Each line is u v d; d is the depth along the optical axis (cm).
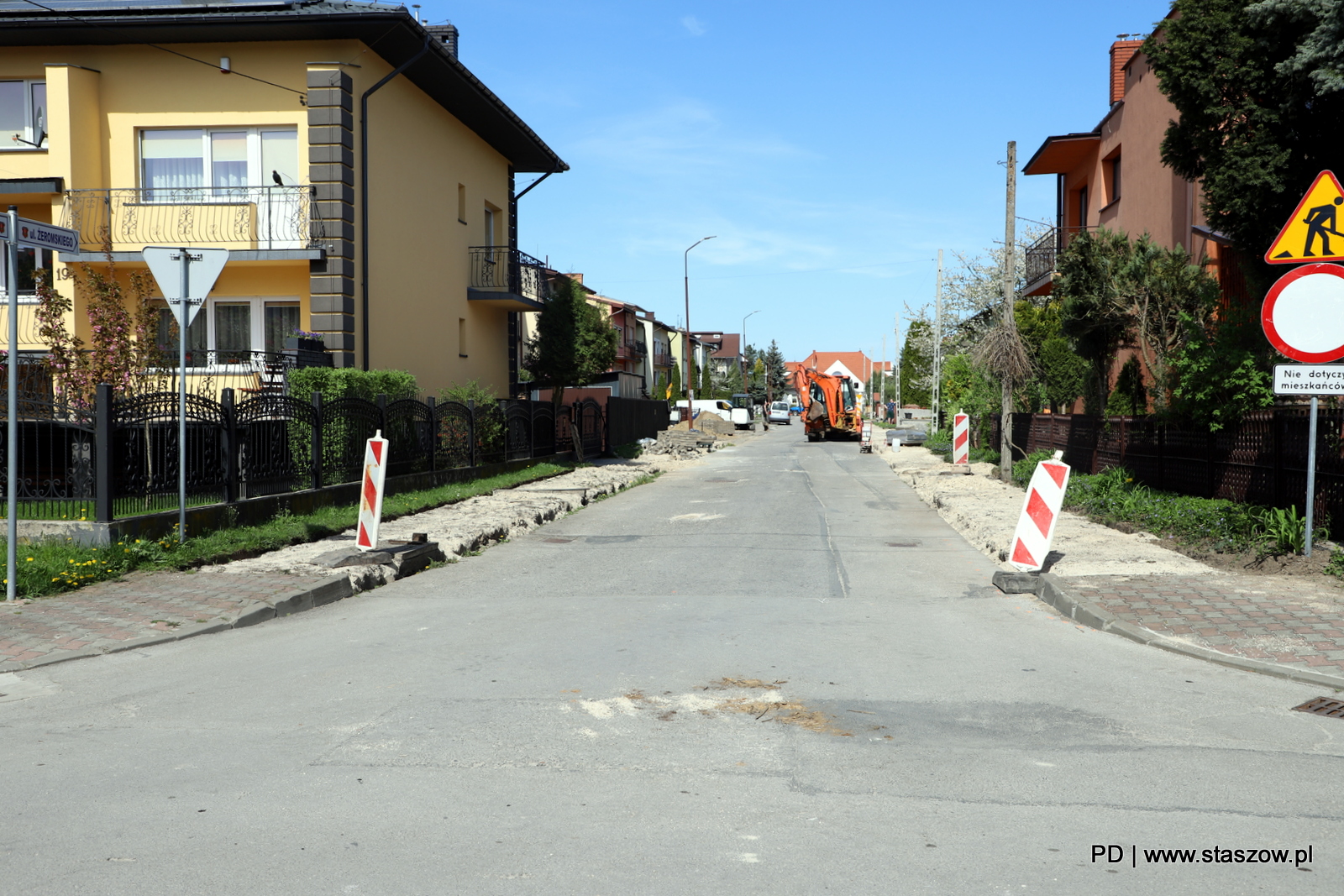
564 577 1041
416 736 507
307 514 1317
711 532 1410
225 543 1070
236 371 1720
